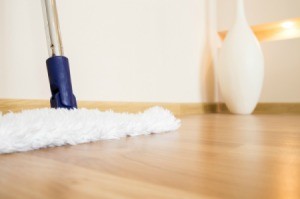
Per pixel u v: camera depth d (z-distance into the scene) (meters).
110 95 1.06
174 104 1.40
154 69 1.28
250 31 1.51
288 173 0.29
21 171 0.31
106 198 0.22
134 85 1.17
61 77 0.67
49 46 0.69
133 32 1.16
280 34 1.80
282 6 1.64
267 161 0.35
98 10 1.01
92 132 0.52
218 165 0.33
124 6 1.11
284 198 0.22
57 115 0.54
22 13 0.79
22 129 0.44
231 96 1.53
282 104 1.68
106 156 0.39
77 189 0.24
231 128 0.78
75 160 0.36
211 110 1.74
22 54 0.79
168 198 0.22
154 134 0.64
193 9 1.57
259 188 0.24
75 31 0.94
